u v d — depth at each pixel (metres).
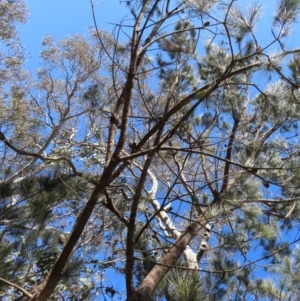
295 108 4.58
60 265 2.96
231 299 4.55
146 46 3.36
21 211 3.62
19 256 3.45
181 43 4.57
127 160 3.15
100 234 6.71
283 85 3.80
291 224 5.05
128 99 3.15
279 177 4.52
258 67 3.03
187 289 2.87
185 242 3.92
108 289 5.71
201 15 3.12
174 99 4.34
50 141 9.72
